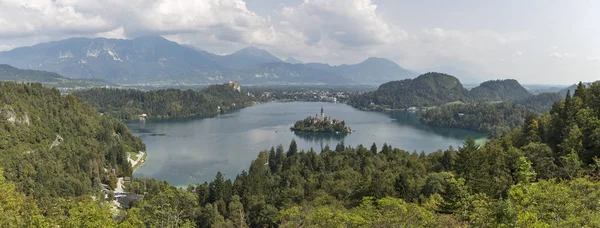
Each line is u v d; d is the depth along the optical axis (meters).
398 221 48.19
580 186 46.34
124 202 125.38
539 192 44.44
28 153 141.50
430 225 49.12
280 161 172.62
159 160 198.75
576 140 87.88
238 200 116.69
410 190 93.75
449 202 68.06
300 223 58.53
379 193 93.94
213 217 100.50
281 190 122.56
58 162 144.88
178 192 82.75
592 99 111.88
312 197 111.50
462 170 94.31
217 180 124.25
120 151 178.12
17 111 163.12
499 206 39.41
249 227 104.75
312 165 156.12
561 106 125.69
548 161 79.12
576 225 35.84
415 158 144.75
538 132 118.19
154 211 68.19
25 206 54.75
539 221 37.19
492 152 101.88
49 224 43.22
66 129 184.00
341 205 92.12
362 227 50.22
